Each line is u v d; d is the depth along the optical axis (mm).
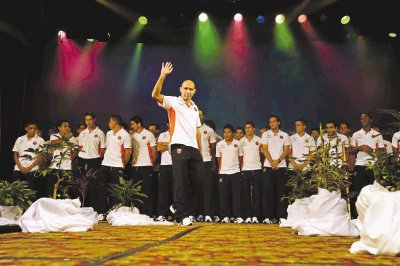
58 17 9508
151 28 10250
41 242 2639
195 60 10719
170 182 7578
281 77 10555
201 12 10055
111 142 6844
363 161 6555
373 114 10281
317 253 2086
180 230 3871
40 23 9359
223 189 7105
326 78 10453
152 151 7227
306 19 10125
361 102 10336
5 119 8359
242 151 7184
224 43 10641
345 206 3422
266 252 2113
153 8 9906
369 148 6531
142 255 1976
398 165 2578
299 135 6953
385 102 10250
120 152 6820
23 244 2504
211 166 7102
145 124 10719
